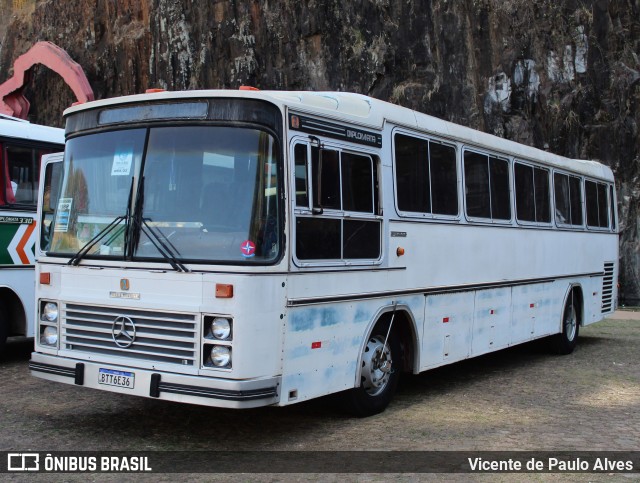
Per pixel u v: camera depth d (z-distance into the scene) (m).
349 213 6.84
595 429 7.22
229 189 5.97
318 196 6.34
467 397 8.68
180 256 5.95
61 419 7.11
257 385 5.72
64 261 6.58
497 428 7.16
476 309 9.42
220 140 6.07
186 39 26.52
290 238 6.04
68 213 6.76
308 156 6.32
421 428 7.06
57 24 30.75
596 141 21.02
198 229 5.97
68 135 6.95
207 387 5.66
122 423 7.00
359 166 7.10
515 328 10.58
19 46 32.12
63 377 6.42
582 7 21.48
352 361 6.98
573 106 21.20
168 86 26.81
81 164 6.75
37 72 30.27
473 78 22.08
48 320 6.70
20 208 10.05
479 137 9.63
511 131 21.66
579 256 13.17
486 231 9.69
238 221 5.88
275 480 5.43
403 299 7.78
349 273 6.84
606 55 21.28
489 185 9.90
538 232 11.39
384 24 23.31
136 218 6.22
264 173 5.95
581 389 9.30
